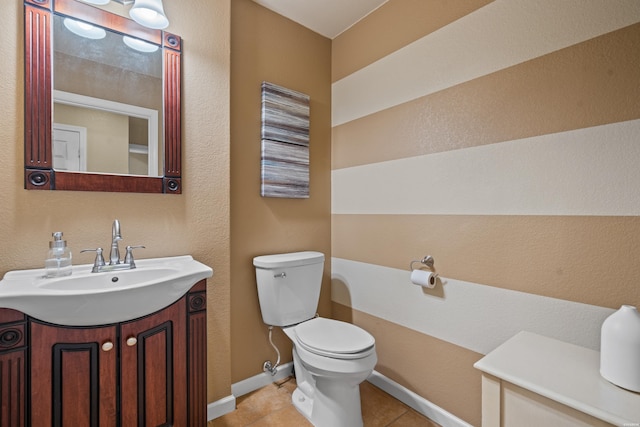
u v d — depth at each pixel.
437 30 1.55
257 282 1.76
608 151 1.04
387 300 1.81
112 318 1.03
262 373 1.85
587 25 1.08
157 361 1.15
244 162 1.79
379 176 1.86
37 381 0.94
